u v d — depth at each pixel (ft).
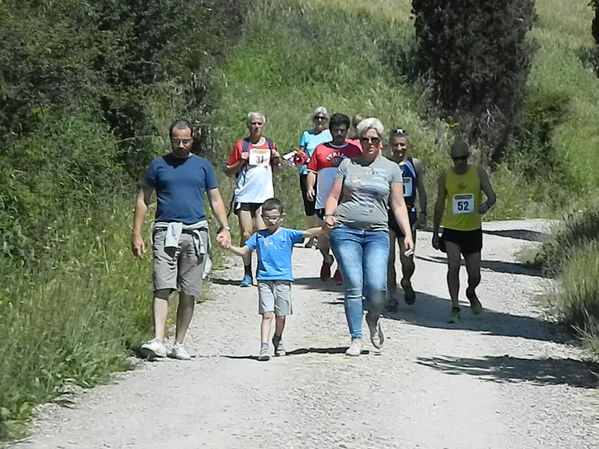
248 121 64.85
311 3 176.04
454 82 153.28
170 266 43.96
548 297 62.75
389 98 149.28
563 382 42.70
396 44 164.66
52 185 63.77
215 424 34.45
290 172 108.58
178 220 43.96
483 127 152.97
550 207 148.56
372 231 45.27
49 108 67.46
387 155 59.47
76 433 33.09
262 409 36.42
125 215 67.82
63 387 38.19
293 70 147.95
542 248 82.99
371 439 33.30
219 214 44.80
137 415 35.37
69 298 45.44
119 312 47.65
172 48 86.99
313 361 44.19
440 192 56.85
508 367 45.19
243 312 55.52
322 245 64.34
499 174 149.18
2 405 34.19
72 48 69.72
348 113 142.20
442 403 38.24
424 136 142.41
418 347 48.34
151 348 43.70
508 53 153.17
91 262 55.06
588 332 52.03
